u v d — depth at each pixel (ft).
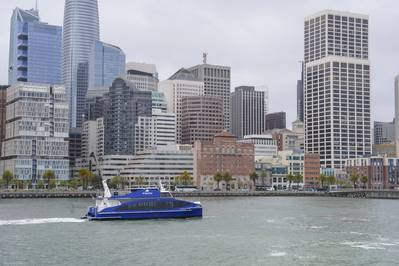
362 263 396.57
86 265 385.29
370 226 603.26
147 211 643.86
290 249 449.48
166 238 500.33
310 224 620.08
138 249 444.14
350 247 460.14
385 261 403.34
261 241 488.02
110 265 385.70
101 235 514.68
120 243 471.62
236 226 592.60
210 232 541.34
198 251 437.58
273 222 637.71
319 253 432.66
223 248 451.53
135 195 647.15
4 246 454.40
